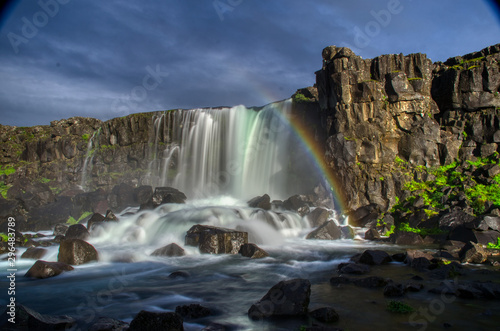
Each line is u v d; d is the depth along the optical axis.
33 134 39.19
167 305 9.76
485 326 7.57
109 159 33.88
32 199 28.77
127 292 11.05
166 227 20.73
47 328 8.03
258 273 13.24
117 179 32.47
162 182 32.62
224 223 20.58
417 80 23.41
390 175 22.58
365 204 22.48
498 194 18.95
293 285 8.95
